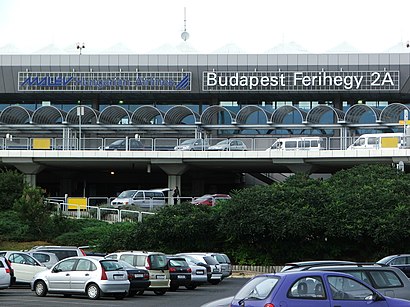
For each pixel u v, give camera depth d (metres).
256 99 107.38
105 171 100.19
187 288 46.28
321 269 25.34
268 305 21.98
